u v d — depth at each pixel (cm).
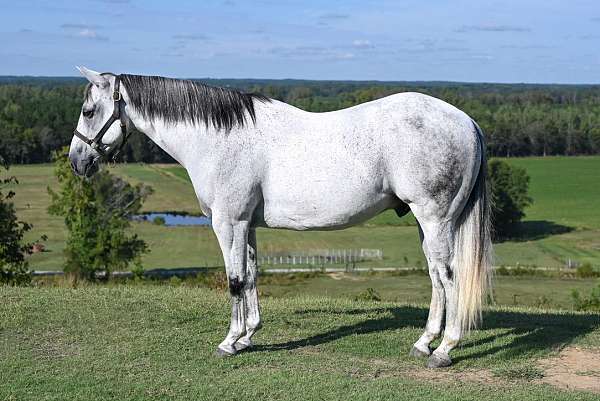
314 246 3881
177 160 605
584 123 7875
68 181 2484
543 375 567
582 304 1227
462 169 550
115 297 836
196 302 815
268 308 816
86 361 588
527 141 7812
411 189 550
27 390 521
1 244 1667
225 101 577
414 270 2966
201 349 625
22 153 6034
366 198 564
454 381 547
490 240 573
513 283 2328
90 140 606
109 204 2877
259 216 591
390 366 584
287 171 569
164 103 588
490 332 703
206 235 4116
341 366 579
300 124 579
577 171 6888
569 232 4388
